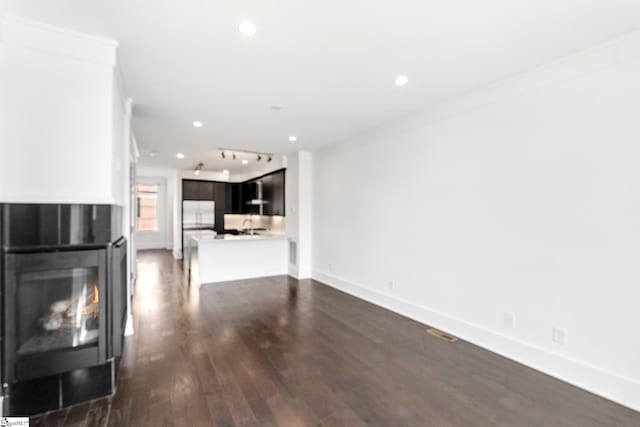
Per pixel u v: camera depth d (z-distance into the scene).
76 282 2.11
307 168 5.99
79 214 2.09
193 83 2.85
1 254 1.88
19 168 1.92
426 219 3.63
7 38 1.88
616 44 2.16
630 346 2.12
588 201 2.31
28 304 1.98
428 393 2.27
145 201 10.31
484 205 3.01
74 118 2.06
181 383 2.37
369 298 4.54
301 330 3.45
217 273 5.80
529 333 2.66
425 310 3.65
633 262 2.11
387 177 4.20
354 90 3.04
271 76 2.73
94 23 1.96
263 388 2.31
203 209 9.21
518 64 2.53
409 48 2.28
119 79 2.58
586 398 2.20
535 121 2.61
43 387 2.01
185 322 3.68
